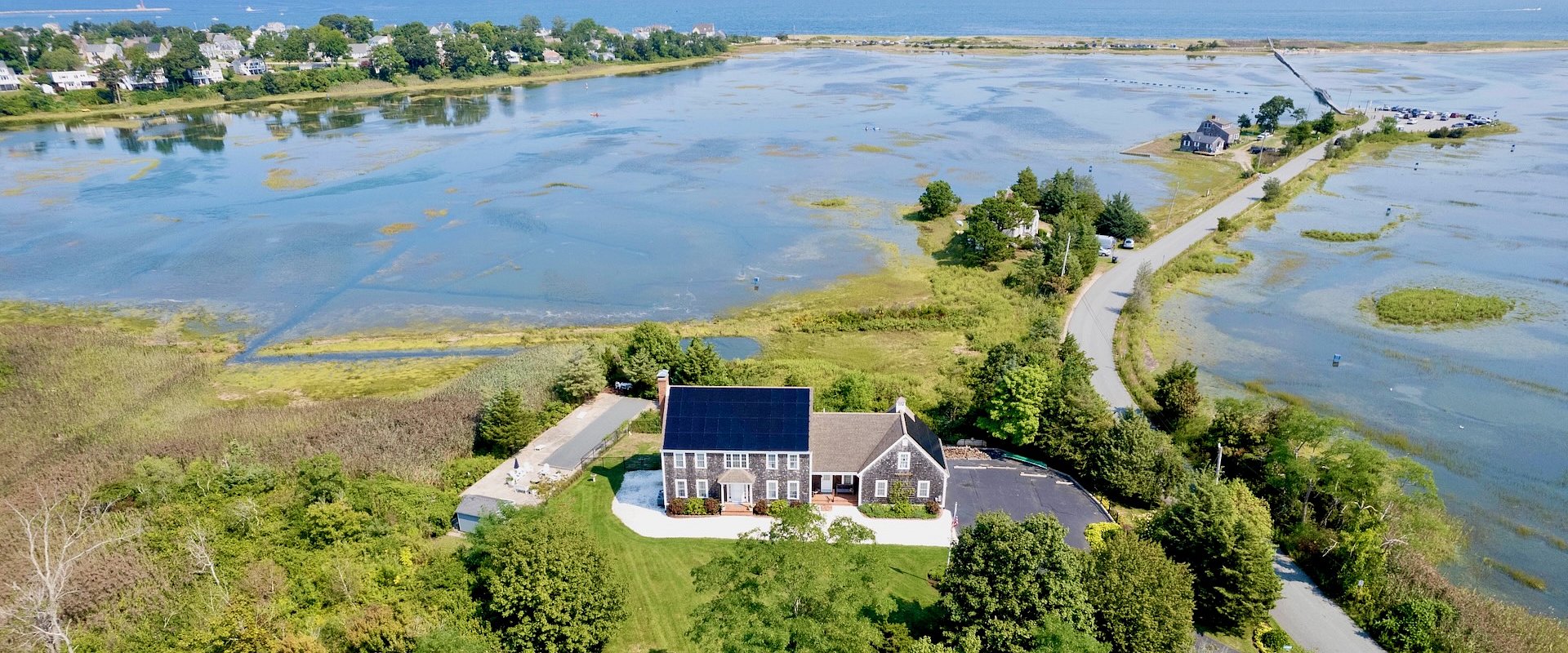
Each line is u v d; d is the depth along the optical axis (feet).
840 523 174.70
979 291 394.32
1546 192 551.59
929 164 654.12
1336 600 198.49
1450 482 245.04
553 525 183.42
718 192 576.61
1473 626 180.34
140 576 191.93
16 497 226.79
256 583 187.73
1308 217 508.53
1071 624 155.12
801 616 149.69
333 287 411.75
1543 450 261.44
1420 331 350.02
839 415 231.09
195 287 410.31
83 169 638.53
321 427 266.77
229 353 341.82
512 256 453.58
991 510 228.63
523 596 169.17
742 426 223.71
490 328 366.43
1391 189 568.00
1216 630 186.19
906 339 354.13
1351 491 212.23
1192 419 265.95
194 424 274.98
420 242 474.08
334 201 554.46
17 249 459.73
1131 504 234.17
